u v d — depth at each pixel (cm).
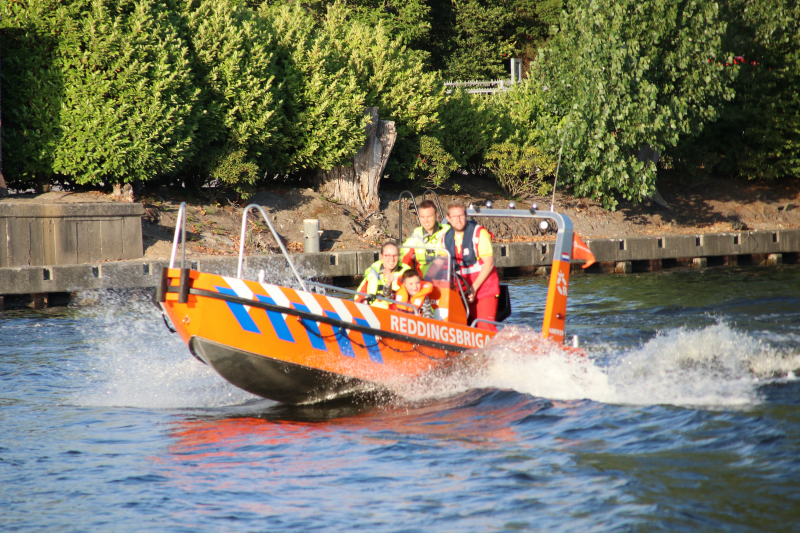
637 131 4788
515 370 1675
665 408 1427
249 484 1134
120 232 3634
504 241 4644
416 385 1609
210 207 4297
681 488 1059
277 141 4503
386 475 1155
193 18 4228
